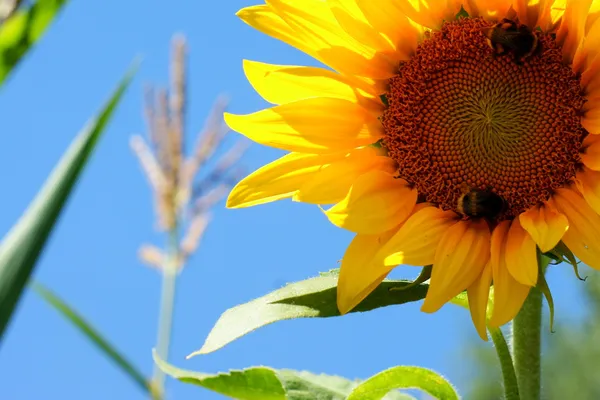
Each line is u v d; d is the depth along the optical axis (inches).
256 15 25.1
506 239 24.6
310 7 25.1
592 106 25.1
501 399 25.4
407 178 25.7
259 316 24.0
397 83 25.9
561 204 24.9
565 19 25.0
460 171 25.6
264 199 25.0
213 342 23.7
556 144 25.3
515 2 25.3
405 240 24.6
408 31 25.8
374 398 24.7
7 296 20.7
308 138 25.0
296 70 25.0
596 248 24.1
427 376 24.6
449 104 25.7
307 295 24.2
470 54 25.7
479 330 23.8
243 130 25.0
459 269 24.4
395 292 24.4
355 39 25.3
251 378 25.5
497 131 25.5
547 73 25.4
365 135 25.5
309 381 25.6
